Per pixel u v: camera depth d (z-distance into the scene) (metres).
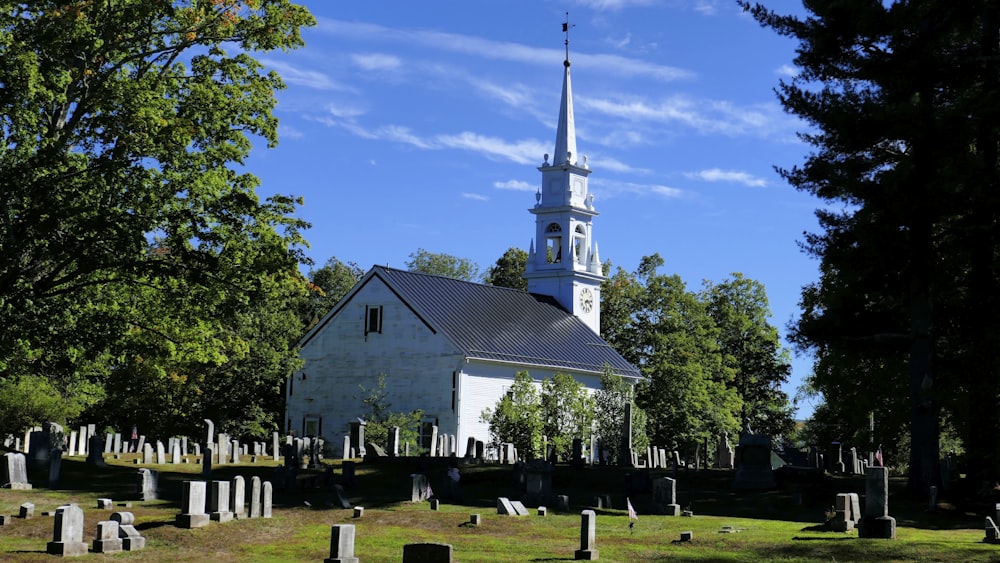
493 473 47.06
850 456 69.31
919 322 40.72
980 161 38.31
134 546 27.53
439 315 74.69
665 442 88.88
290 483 39.78
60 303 39.62
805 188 42.69
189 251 37.81
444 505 37.72
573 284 91.75
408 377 73.50
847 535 29.58
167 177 39.75
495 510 36.12
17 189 35.78
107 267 36.75
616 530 31.91
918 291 40.56
